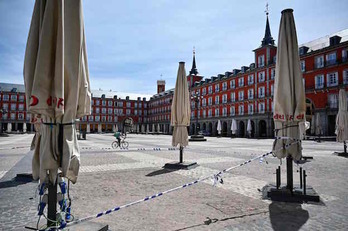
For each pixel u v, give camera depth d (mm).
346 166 8664
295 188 5090
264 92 43281
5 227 3393
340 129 11945
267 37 45625
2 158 10656
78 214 3863
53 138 2555
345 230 3303
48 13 2521
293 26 4852
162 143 22859
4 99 73312
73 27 2658
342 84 32031
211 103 57656
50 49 2531
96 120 83312
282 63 4785
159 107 85000
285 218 3736
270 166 8562
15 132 62344
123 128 87938
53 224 2744
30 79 2578
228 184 5883
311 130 35062
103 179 6426
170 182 6094
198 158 10805
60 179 3047
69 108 2607
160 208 4180
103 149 15422
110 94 91438
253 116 44781
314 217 3775
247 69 49344
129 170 7754
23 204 4445
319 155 12211
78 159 2789
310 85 36344
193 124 63406
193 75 66750
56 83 2502
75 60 2639
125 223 3523
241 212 3992
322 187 5641
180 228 3357
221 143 23531
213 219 3686
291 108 4641
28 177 6320
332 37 34219
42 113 2469
